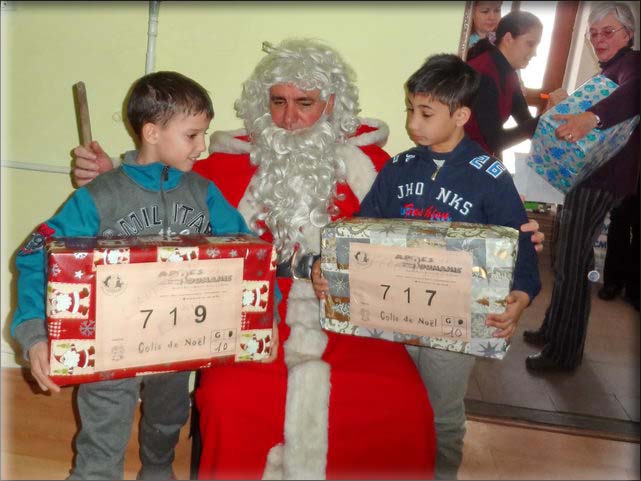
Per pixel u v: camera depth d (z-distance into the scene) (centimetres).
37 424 142
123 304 86
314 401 99
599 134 163
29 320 92
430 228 97
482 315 94
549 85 163
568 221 195
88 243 88
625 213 247
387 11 139
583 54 160
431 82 106
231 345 95
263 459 100
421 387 104
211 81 148
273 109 124
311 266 121
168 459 125
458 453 120
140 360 89
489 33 146
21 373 162
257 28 143
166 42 146
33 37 149
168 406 117
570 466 143
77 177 117
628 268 262
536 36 147
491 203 109
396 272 97
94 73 150
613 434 160
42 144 156
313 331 111
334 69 126
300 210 122
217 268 91
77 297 84
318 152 123
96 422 101
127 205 101
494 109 153
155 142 103
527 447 152
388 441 102
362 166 128
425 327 98
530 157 171
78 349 85
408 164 117
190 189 108
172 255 88
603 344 227
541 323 241
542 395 184
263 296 96
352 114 130
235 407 99
